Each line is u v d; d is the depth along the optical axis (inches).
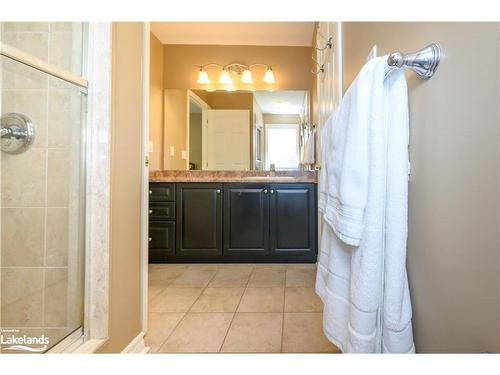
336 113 34.9
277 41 124.6
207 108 129.4
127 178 48.8
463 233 20.2
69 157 42.9
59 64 43.0
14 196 43.1
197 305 70.8
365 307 26.0
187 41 126.0
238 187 104.9
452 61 21.3
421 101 25.8
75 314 42.4
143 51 54.5
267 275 93.5
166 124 128.6
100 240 42.3
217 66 128.8
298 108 128.4
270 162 130.3
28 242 42.9
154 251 105.1
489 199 17.7
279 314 65.4
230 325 60.5
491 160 17.5
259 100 129.7
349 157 27.5
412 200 27.4
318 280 41.8
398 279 25.4
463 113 20.1
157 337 56.0
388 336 25.8
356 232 26.5
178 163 128.5
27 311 42.3
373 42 39.1
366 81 26.7
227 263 107.0
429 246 24.6
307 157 109.4
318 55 93.0
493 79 17.3
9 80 41.6
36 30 43.3
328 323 34.9
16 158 42.7
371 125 25.9
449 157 21.7
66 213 42.9
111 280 43.8
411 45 27.8
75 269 42.6
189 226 105.2
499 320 17.0
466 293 19.9
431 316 24.3
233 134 130.1
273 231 103.9
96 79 42.6
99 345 40.7
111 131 43.6
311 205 103.3
